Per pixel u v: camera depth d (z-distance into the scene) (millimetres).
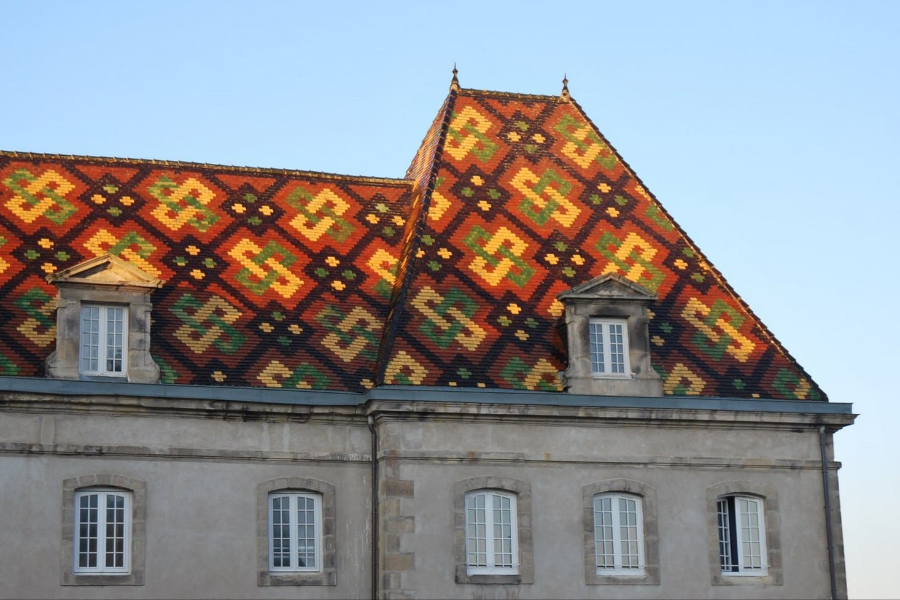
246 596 36344
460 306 40312
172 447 36469
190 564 36094
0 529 34875
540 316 40750
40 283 38500
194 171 43688
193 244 41250
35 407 35500
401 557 36656
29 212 40500
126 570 35781
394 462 37156
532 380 39000
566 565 38000
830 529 40406
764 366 41438
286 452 37344
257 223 42625
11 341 36688
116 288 37062
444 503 37375
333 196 44469
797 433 40750
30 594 34750
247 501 36875
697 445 39781
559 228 43531
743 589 39375
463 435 37844
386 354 38344
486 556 37719
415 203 44469
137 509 35938
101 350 36875
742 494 40219
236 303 39812
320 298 40812
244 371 37906
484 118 46219
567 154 45969
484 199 43562
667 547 38969
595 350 39688
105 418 36094
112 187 42250
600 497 38969
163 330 38281
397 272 42250
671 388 40000
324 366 38688
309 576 36938
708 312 42531
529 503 38031
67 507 35375
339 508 37469
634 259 43344
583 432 38875
